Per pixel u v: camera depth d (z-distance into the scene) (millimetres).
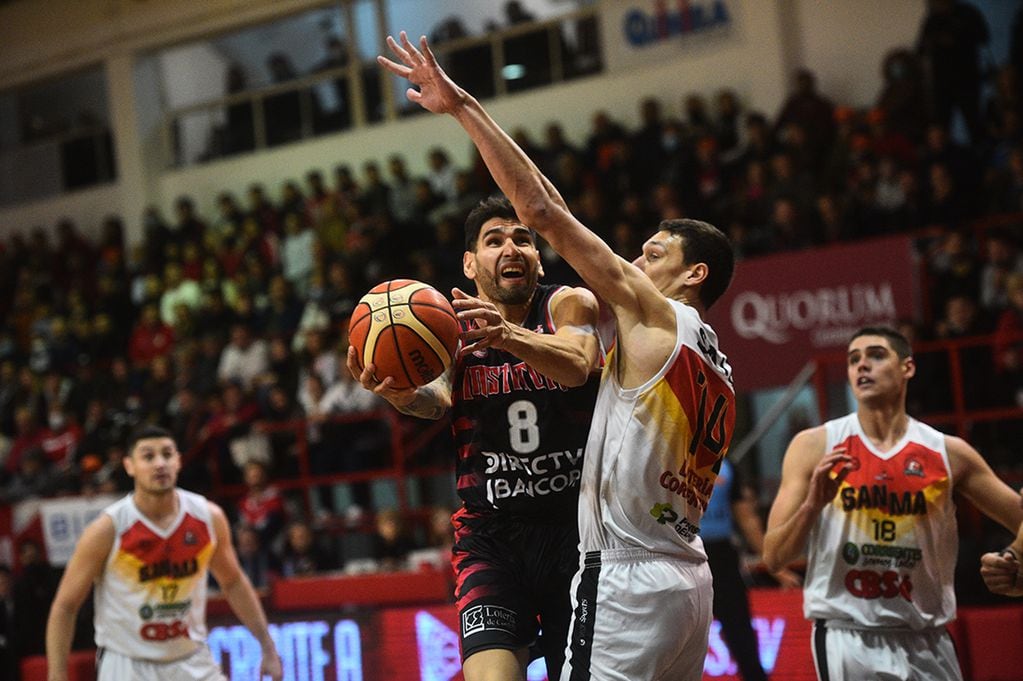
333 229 16484
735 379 11023
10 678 10094
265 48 19922
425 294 3812
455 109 3666
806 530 4691
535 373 4133
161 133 20859
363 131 18969
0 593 10805
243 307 15898
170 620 6074
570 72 17328
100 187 21141
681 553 3820
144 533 6043
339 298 14875
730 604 7000
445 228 14609
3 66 21938
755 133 13984
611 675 3721
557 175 14695
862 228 12094
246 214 18188
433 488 12945
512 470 4133
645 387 3732
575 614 3811
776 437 12023
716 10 16000
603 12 16938
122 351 17828
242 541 11188
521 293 4145
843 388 11062
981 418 9281
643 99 16609
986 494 4977
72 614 5953
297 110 19688
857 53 15281
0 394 17594
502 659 3889
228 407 13609
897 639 4934
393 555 10867
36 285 19719
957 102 13336
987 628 7199
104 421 14547
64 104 21719
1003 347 9852
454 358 4059
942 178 11836
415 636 7906
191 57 20641
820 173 13734
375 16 18953
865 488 4973
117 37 20656
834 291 10648
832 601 5004
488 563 4125
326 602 9148
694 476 3848
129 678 5992
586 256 3678
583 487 3855
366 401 12992
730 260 4059
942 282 11250
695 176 13891
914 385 9984
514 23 17766
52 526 11930
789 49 15625
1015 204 11656
